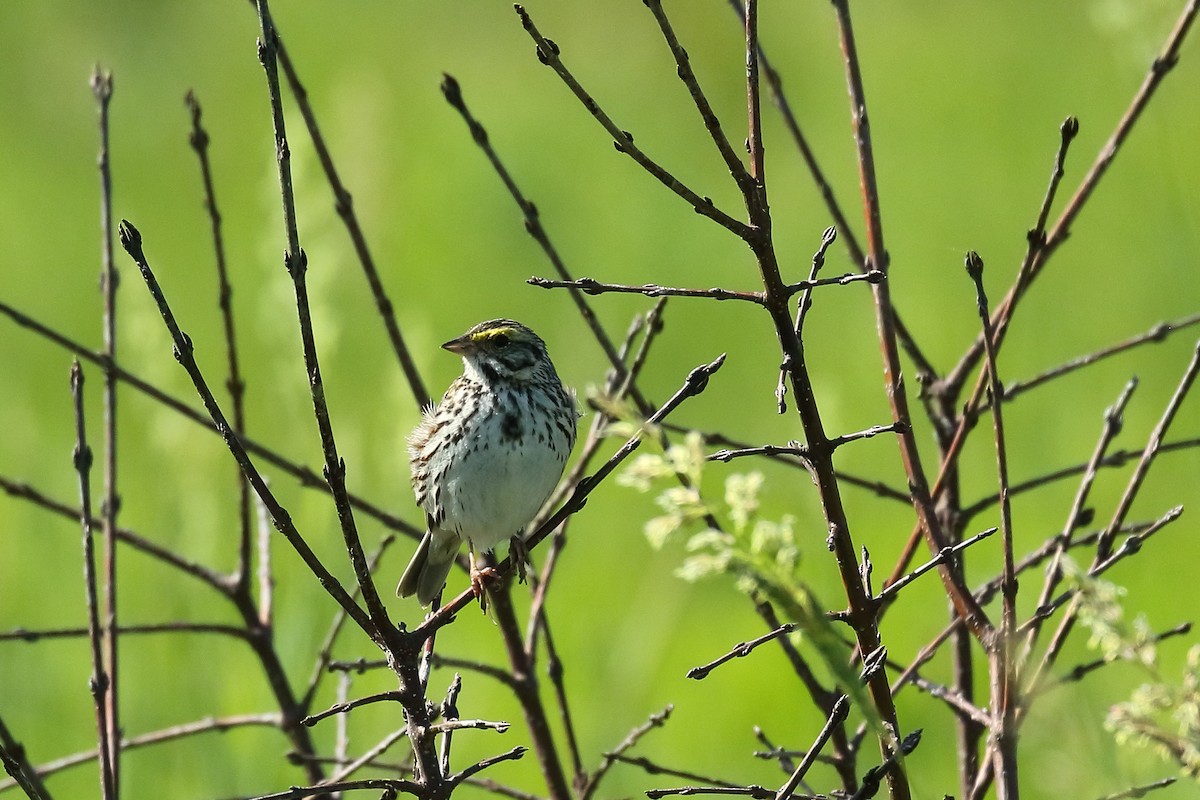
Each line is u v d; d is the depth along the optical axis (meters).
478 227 21.45
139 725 10.75
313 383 5.35
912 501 6.77
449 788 5.65
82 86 26.03
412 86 25.52
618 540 15.68
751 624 14.79
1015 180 21.42
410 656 5.75
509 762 12.41
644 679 13.31
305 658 9.06
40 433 15.83
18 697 12.25
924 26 26.36
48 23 27.25
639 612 14.12
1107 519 14.75
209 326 18.25
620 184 22.41
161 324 9.99
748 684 13.86
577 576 15.06
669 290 5.52
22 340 18.97
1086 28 25.61
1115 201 20.42
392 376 9.55
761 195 5.41
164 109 25.38
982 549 14.10
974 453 15.55
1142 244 19.23
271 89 5.19
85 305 20.42
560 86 25.44
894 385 6.73
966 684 7.49
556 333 18.69
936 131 23.05
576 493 5.98
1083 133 22.17
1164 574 13.77
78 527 13.77
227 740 10.16
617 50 26.41
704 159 23.09
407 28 27.20
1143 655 4.70
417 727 5.69
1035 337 17.83
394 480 10.50
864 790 5.70
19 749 6.71
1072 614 5.89
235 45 27.02
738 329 19.22
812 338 18.73
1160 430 6.35
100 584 13.29
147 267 5.31
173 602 11.23
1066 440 15.95
